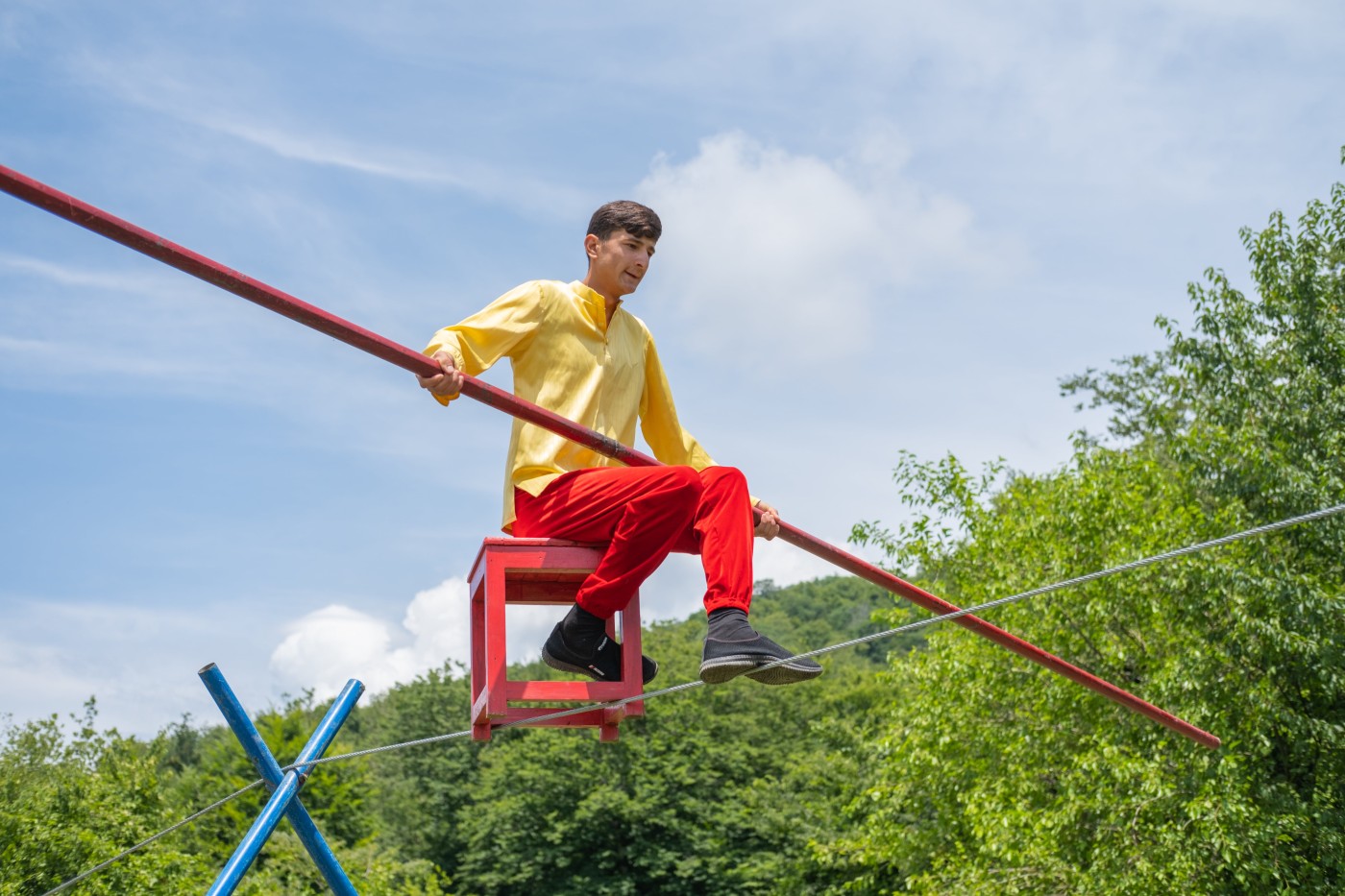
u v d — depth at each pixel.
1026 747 15.11
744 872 31.02
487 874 34.78
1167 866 12.66
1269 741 13.55
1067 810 13.58
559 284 4.52
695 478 4.10
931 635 16.72
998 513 17.75
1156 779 12.99
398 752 45.38
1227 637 13.93
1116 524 15.20
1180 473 15.88
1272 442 15.44
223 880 4.48
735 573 3.98
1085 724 15.23
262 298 3.71
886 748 16.91
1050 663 4.74
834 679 41.22
